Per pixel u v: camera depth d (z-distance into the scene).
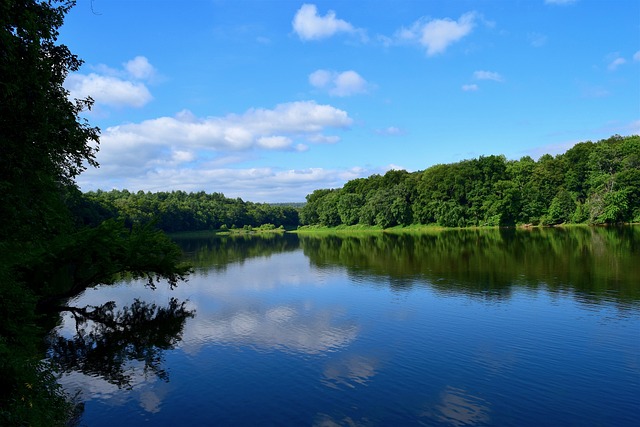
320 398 13.67
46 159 13.40
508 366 15.87
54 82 14.67
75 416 12.95
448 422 12.02
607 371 15.17
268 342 19.52
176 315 25.45
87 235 24.67
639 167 83.81
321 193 168.75
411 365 16.22
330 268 44.12
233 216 181.75
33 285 23.56
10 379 10.43
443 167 105.75
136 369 16.75
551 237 64.56
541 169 98.75
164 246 28.33
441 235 83.38
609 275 31.78
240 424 12.20
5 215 11.95
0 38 10.41
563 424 11.83
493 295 27.17
